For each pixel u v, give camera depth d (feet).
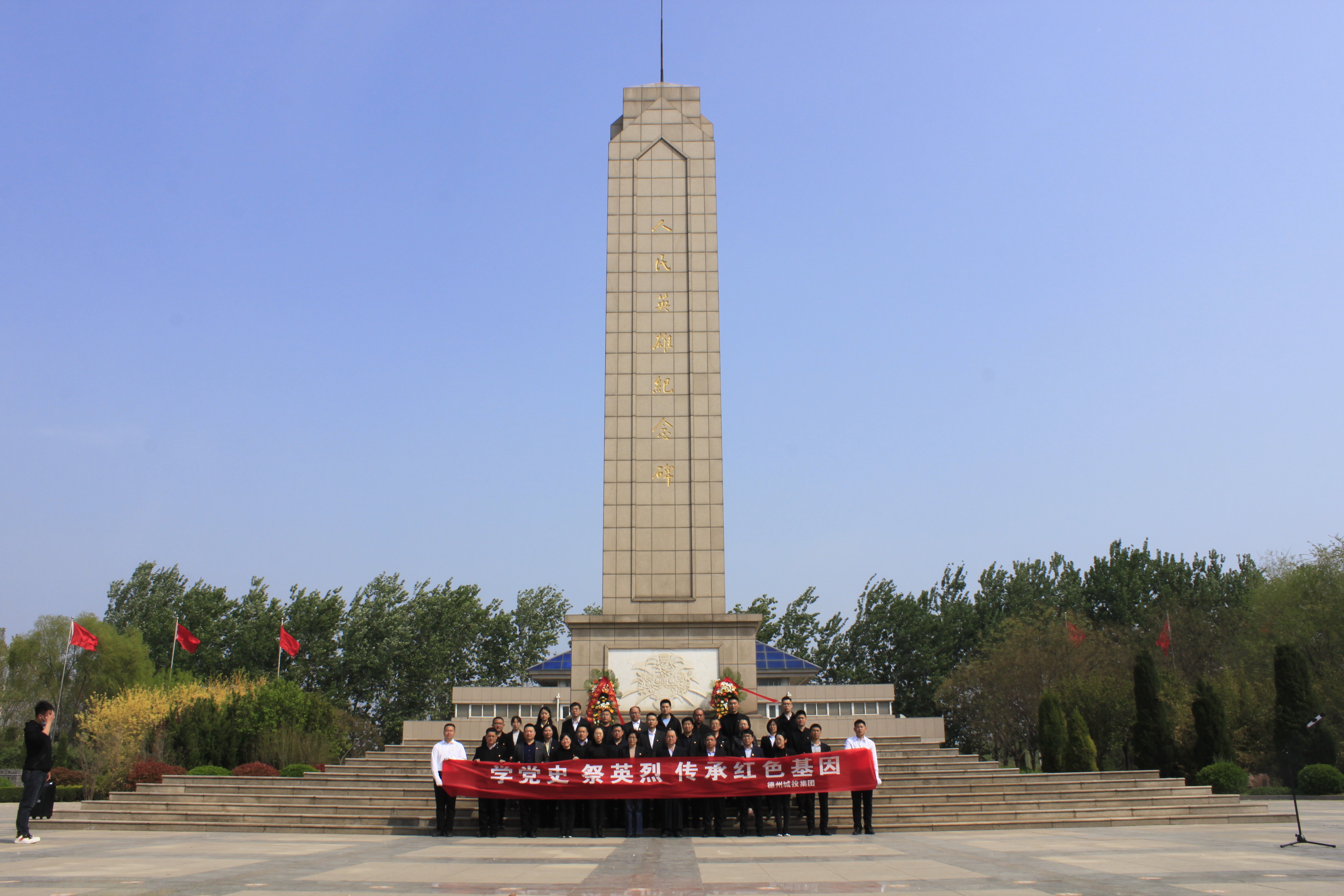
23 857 47.24
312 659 221.66
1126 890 35.32
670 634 86.12
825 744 63.21
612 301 95.14
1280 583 152.56
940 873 40.52
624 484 90.89
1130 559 234.17
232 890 34.73
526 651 250.37
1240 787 103.14
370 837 61.62
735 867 43.09
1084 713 156.35
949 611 235.81
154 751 124.36
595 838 59.00
